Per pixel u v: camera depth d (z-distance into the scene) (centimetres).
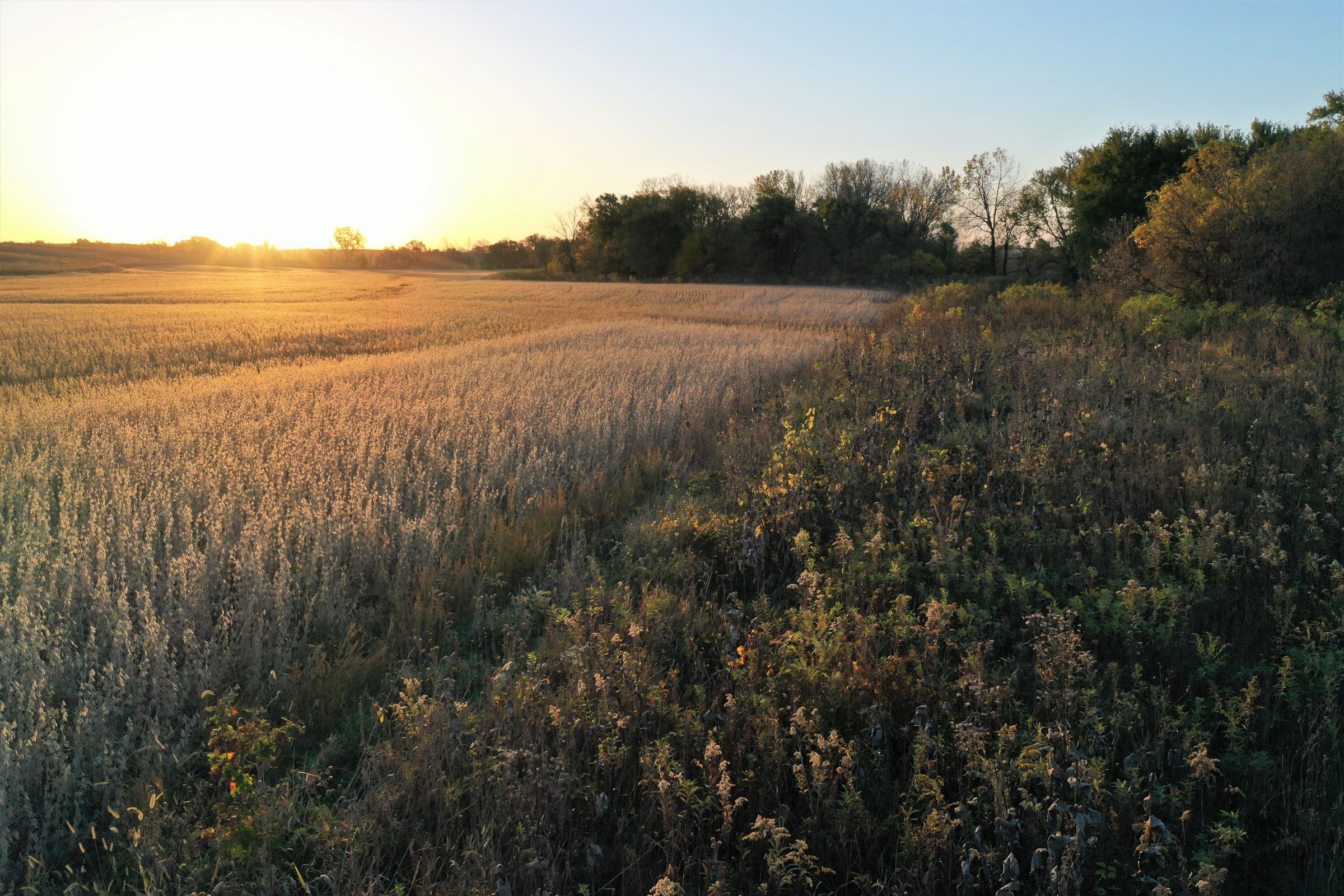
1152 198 2778
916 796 365
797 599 596
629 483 899
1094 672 442
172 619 536
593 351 2161
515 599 617
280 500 773
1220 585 535
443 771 403
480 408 1198
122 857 368
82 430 1088
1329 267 1856
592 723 416
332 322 3434
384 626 595
